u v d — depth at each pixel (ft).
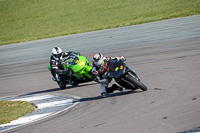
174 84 94.12
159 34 211.20
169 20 267.39
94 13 406.62
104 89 94.99
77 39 260.62
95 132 61.82
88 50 205.57
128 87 92.43
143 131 57.21
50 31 349.41
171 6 350.84
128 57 161.58
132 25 280.92
